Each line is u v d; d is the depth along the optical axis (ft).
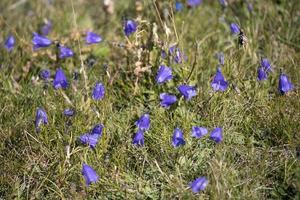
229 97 10.84
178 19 13.75
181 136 9.55
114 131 10.44
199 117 10.64
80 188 9.57
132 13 14.56
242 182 9.22
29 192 9.66
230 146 9.93
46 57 13.01
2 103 11.40
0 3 16.31
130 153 10.11
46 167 9.98
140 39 11.71
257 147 10.11
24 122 10.76
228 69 11.52
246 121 10.46
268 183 9.37
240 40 11.22
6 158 10.20
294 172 9.31
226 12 14.42
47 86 11.84
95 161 9.82
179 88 10.52
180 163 9.73
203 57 12.37
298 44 13.01
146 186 9.52
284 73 11.53
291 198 9.06
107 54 12.88
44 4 15.92
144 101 11.25
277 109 10.50
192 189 8.80
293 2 13.83
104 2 14.62
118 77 11.94
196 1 14.55
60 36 13.98
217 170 9.11
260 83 11.15
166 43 11.52
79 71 12.05
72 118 10.67
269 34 13.34
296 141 9.93
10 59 13.07
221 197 8.83
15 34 13.28
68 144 10.01
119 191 9.40
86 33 13.66
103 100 10.87
